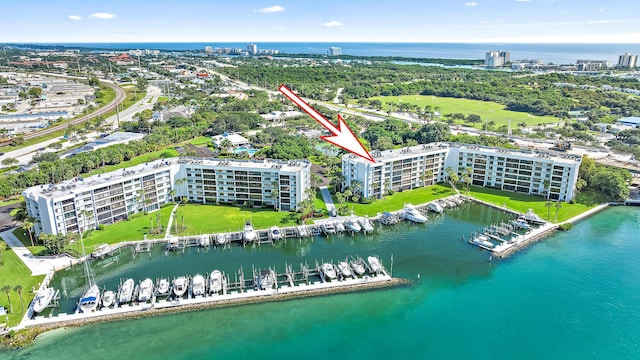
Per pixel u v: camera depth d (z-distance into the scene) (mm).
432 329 142125
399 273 172625
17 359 128125
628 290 162125
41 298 149750
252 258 184750
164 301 152000
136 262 181375
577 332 140750
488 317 147625
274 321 145125
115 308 148000
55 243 179625
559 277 170375
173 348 133000
